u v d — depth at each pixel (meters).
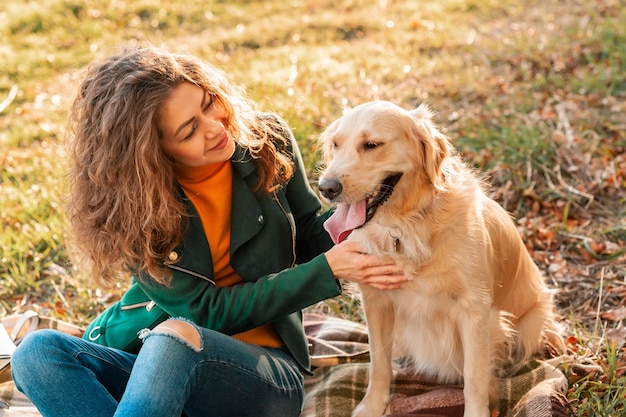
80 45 9.48
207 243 2.73
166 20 10.13
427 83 7.17
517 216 4.86
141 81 2.54
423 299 2.93
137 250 2.65
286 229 2.91
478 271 2.84
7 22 10.29
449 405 2.98
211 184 2.77
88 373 2.50
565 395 3.04
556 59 7.21
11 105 7.91
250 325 2.74
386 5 10.07
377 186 2.77
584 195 4.87
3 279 4.61
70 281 4.44
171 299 2.71
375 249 2.88
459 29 8.92
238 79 7.28
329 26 9.32
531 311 3.43
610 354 3.20
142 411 2.27
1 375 3.19
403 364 3.41
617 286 3.97
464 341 2.92
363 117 2.78
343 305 4.08
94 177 2.61
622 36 7.37
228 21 9.96
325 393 3.07
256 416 2.69
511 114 6.14
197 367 2.44
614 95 6.34
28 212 5.30
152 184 2.55
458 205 2.82
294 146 3.07
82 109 2.65
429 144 2.78
